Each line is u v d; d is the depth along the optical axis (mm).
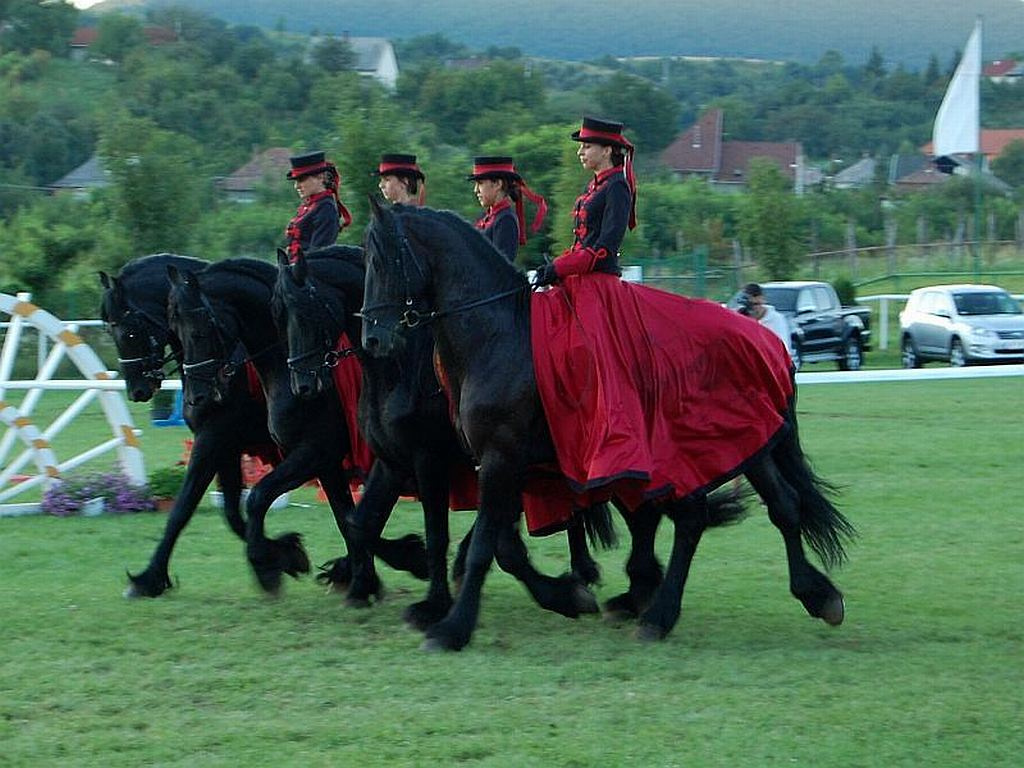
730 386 8172
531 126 56688
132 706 6660
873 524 11555
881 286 41344
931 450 15984
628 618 8711
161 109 71125
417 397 8273
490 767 5766
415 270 7773
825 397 23172
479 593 7883
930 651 7637
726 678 7090
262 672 7258
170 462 16250
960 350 28547
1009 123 116562
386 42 145250
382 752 5961
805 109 128750
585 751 5945
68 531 11867
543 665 7418
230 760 5875
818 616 8211
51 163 68500
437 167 30297
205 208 40500
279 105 77188
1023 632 8094
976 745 6039
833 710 6500
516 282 8016
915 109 134875
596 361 7711
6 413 12836
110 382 13117
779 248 39719
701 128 87562
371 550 8992
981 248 47188
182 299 8852
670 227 46250
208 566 10328
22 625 8305
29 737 6191
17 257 29500
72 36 104625
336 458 9086
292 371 8484
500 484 7836
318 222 9812
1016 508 12289
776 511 8344
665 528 11789
